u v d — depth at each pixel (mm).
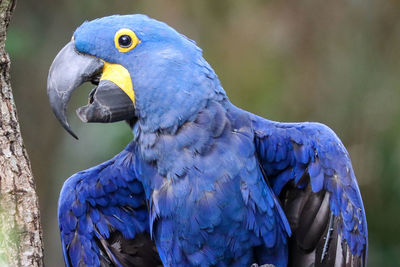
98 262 11078
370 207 18156
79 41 9992
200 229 9969
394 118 17781
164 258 10453
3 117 8797
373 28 18281
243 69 18062
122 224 11188
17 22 19766
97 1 19750
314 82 18047
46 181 20391
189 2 18359
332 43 18203
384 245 18359
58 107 9953
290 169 10531
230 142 9938
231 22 18344
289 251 10812
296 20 18203
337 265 10406
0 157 8703
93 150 18953
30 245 8781
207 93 9883
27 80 20375
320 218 10477
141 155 10234
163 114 9820
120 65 9953
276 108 17953
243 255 10219
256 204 10023
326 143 10203
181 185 9914
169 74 9773
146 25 9945
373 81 18109
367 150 17922
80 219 10984
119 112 9945
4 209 8648
